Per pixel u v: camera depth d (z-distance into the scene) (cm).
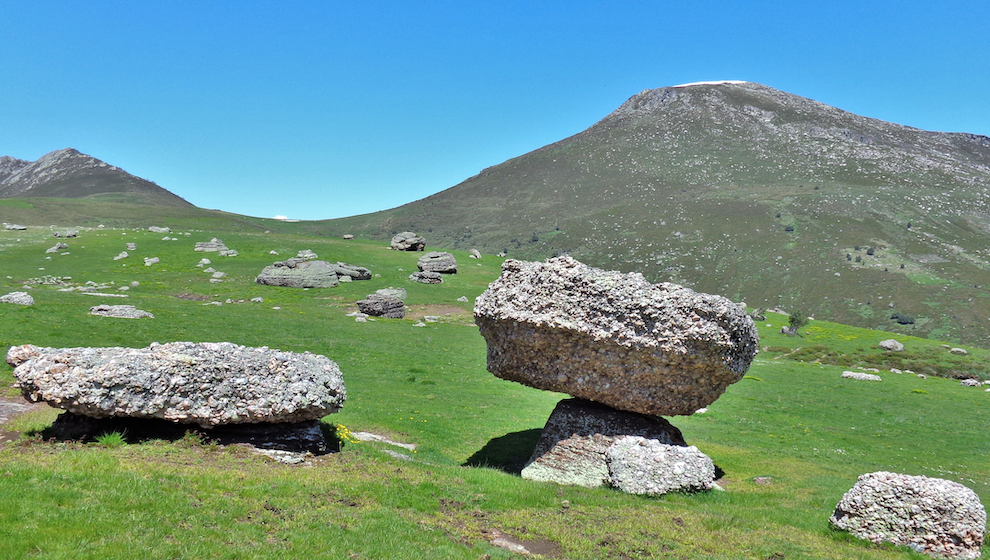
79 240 11362
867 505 1421
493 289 2008
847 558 1264
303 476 1465
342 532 1161
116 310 4422
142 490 1205
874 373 5812
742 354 1886
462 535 1257
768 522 1514
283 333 4650
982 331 19825
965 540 1323
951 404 4247
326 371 1814
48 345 3072
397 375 3641
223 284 8712
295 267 9188
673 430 2030
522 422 2786
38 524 998
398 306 7319
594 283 1850
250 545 1058
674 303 1786
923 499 1368
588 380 1912
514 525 1345
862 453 2725
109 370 1499
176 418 1548
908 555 1314
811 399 4172
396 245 12800
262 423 1670
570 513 1459
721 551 1276
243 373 1650
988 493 2123
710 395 1906
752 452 2572
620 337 1808
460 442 2383
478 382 3709
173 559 971
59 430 1566
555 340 1881
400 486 1488
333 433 1934
